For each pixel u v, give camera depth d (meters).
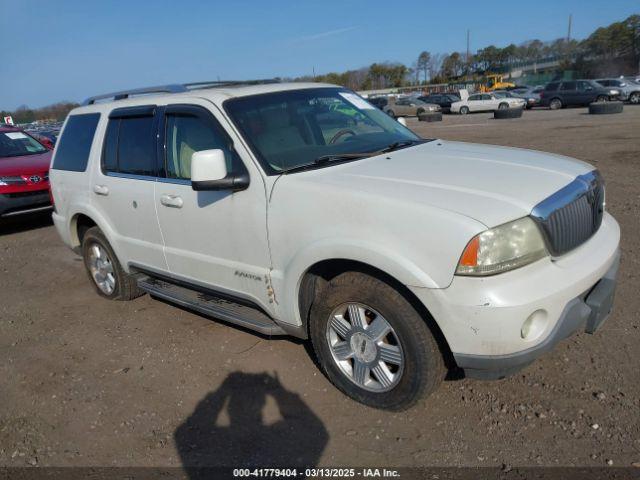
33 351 4.55
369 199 2.95
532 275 2.74
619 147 12.01
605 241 3.28
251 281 3.66
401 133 4.36
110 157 4.75
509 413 3.13
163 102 4.22
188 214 3.96
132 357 4.26
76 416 3.55
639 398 3.14
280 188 3.34
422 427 3.10
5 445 3.31
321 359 3.45
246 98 3.88
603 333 3.86
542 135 16.09
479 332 2.67
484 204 2.76
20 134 10.21
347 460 2.91
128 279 5.23
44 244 8.16
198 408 3.51
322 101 4.23
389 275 2.99
